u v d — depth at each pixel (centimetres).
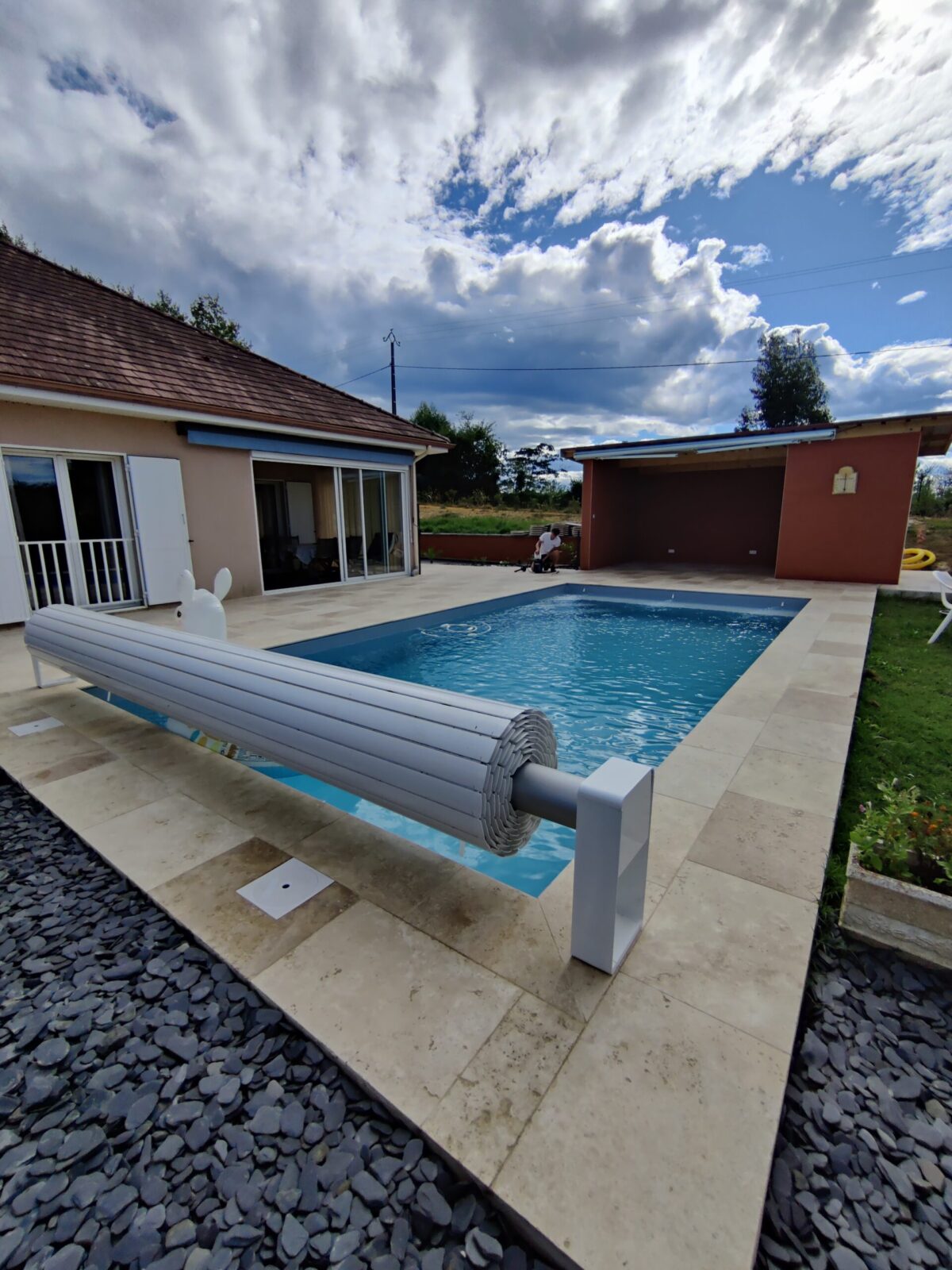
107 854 253
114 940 210
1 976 196
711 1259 112
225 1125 147
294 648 642
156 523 865
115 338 889
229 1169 137
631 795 170
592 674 645
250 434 960
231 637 671
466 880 232
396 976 182
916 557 1348
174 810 290
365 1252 121
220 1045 168
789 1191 131
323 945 197
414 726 201
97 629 382
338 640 695
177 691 298
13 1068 163
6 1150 143
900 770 350
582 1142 133
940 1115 148
